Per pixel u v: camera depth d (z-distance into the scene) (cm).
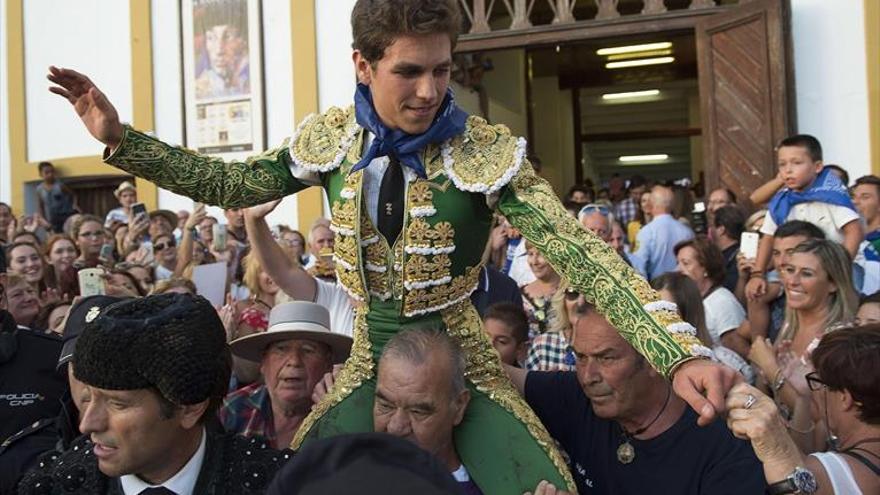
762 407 167
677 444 230
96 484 172
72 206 976
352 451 98
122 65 948
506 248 582
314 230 535
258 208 283
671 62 1284
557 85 1353
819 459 213
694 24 749
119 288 412
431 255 194
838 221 461
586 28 775
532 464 205
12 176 994
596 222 546
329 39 872
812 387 256
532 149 1195
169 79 924
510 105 1131
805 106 727
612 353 223
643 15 761
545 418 253
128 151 190
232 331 396
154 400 159
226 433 186
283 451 181
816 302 340
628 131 1545
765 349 315
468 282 204
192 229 573
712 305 432
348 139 200
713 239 577
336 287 328
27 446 225
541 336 377
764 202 569
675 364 158
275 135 888
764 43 709
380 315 207
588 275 175
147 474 169
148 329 158
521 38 792
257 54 886
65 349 227
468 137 196
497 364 216
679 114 1516
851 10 715
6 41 992
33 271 521
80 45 966
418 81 178
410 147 188
